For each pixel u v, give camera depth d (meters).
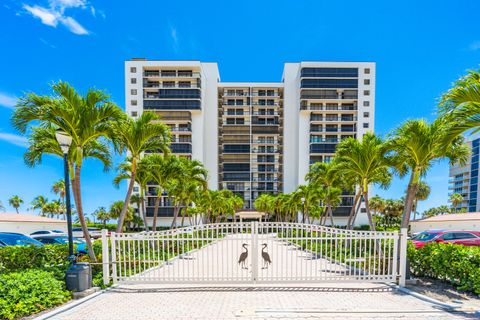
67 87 9.13
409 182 10.34
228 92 53.91
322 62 47.22
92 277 7.92
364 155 13.30
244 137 52.69
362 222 44.62
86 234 9.80
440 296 6.57
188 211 34.72
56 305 6.06
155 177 18.98
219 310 5.75
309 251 14.12
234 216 48.59
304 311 5.66
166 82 48.50
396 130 10.16
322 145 46.31
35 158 10.27
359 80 46.94
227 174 51.28
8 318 5.21
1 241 11.66
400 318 5.31
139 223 41.97
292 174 49.81
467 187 82.25
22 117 8.75
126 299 6.51
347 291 7.04
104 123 9.68
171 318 5.36
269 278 7.62
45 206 58.72
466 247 7.50
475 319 5.27
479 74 5.66
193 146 47.59
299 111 47.81
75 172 9.75
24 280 6.05
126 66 47.22
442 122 7.37
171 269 9.98
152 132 12.39
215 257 12.90
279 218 52.44
